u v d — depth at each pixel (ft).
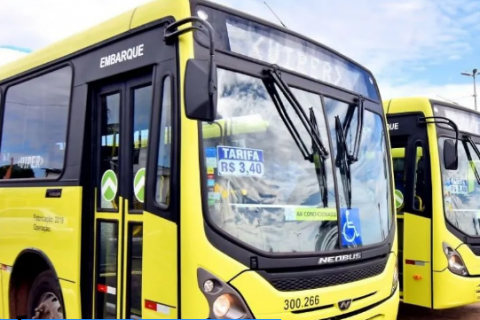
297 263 12.17
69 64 15.79
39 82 17.40
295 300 11.82
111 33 14.11
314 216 13.16
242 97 12.39
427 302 22.30
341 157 14.69
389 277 15.24
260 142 12.54
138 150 13.00
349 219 14.23
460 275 22.18
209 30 10.77
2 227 17.97
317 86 14.61
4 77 19.74
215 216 11.29
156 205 11.67
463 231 22.80
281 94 13.19
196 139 11.27
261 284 11.40
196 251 10.86
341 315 12.92
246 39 12.94
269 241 11.97
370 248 14.53
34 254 16.21
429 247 22.41
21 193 17.12
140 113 13.09
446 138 23.41
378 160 16.63
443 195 22.62
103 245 13.84
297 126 13.37
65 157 15.19
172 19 12.15
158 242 11.51
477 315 25.70
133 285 12.64
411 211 23.11
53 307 15.57
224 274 11.00
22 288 17.31
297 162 13.19
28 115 17.81
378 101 17.54
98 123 14.53
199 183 11.14
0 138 19.39
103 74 14.19
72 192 14.60
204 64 10.73
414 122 23.56
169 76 11.86
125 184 13.19
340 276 13.19
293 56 14.15
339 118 15.03
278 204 12.46
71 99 15.35
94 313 13.74
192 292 10.73
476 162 24.66
